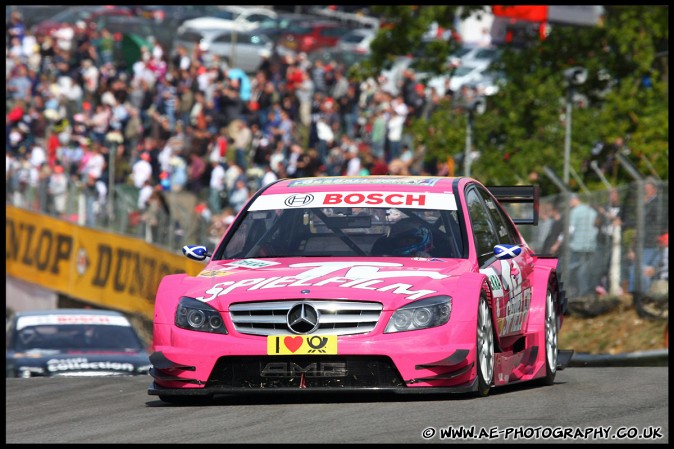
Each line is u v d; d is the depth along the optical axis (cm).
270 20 11531
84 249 7506
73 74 10081
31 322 4588
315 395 2511
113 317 4709
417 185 2761
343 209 2702
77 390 2877
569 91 6731
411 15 8262
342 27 11681
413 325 2333
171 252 6881
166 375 2408
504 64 8112
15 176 7950
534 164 7575
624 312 5681
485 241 2703
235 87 9769
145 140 8956
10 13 10406
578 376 3038
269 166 8488
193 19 11425
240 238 2703
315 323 2338
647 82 7750
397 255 2584
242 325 2373
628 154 7450
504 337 2652
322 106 9362
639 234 5547
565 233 5916
